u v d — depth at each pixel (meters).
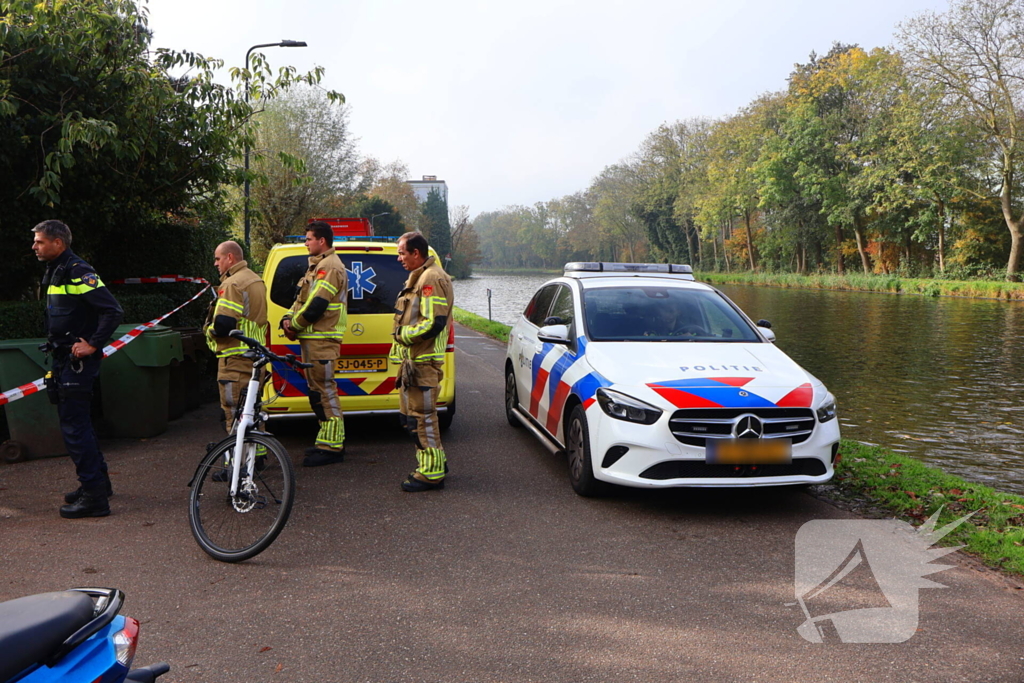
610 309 6.20
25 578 3.96
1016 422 10.42
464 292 62.75
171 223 11.72
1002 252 46.47
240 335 4.40
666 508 5.19
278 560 4.23
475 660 3.14
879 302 38.66
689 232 85.69
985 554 4.29
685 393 4.89
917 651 3.22
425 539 4.57
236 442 4.30
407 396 5.53
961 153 43.28
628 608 3.64
